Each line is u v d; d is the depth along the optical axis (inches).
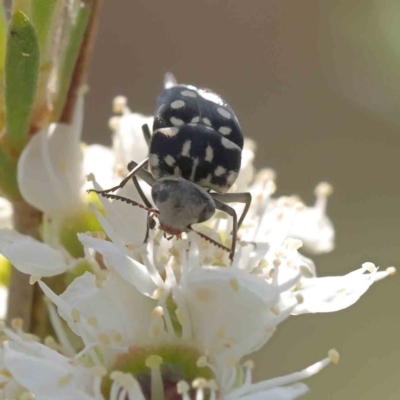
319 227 1.9
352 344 2.8
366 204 3.3
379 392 2.8
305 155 3.4
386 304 2.9
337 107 3.4
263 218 1.8
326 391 2.8
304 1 3.4
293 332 2.8
